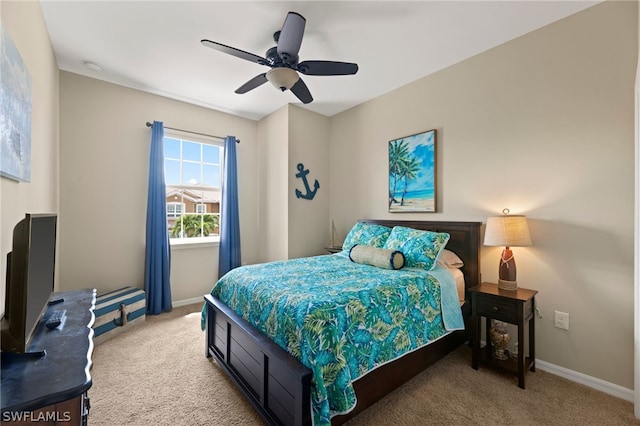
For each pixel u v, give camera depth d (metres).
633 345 1.81
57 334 1.15
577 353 2.03
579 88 2.04
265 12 2.02
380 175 3.46
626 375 1.84
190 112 3.66
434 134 2.89
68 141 2.84
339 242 3.97
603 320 1.93
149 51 2.51
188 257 3.64
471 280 2.52
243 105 3.75
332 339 1.39
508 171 2.40
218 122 3.91
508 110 2.40
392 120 3.32
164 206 3.31
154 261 3.24
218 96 3.46
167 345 2.51
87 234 2.95
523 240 2.05
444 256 2.50
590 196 2.00
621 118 1.88
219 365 2.13
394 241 2.67
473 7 1.99
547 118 2.19
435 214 2.90
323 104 3.74
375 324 1.63
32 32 1.72
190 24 2.15
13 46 1.26
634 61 1.83
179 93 3.37
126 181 3.19
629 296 1.84
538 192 2.23
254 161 4.26
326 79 3.06
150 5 1.95
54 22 2.11
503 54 2.43
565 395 1.84
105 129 3.05
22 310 0.94
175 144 3.66
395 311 1.77
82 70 2.83
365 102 3.64
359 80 3.08
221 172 4.00
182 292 3.59
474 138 2.62
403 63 2.73
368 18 2.09
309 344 1.35
